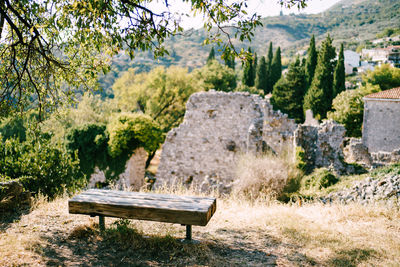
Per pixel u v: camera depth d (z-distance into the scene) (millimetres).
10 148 8703
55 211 5934
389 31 140750
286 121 21859
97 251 4238
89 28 4824
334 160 19578
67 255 4047
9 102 6469
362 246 4727
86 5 4641
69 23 5211
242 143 18047
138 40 5289
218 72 44500
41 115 7023
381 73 42062
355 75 78312
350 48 142000
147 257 4137
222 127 18391
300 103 49531
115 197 4820
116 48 5383
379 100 26922
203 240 4832
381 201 7684
